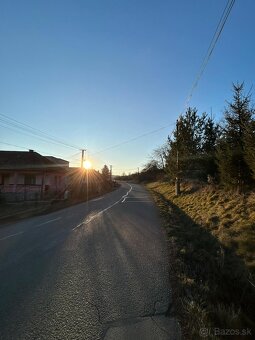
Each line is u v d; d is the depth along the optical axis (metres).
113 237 10.06
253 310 4.49
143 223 13.28
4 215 17.25
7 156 35.34
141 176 91.12
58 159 49.91
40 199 27.23
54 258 7.43
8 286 5.52
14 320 4.19
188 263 6.73
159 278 5.80
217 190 17.58
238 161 15.03
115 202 25.55
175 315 4.25
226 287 5.23
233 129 17.92
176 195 26.20
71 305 4.64
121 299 4.84
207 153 25.73
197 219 12.69
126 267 6.55
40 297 4.98
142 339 3.63
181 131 27.00
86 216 16.12
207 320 3.92
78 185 32.66
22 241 9.64
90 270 6.38
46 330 3.90
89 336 3.73
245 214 10.15
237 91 18.48
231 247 7.49
